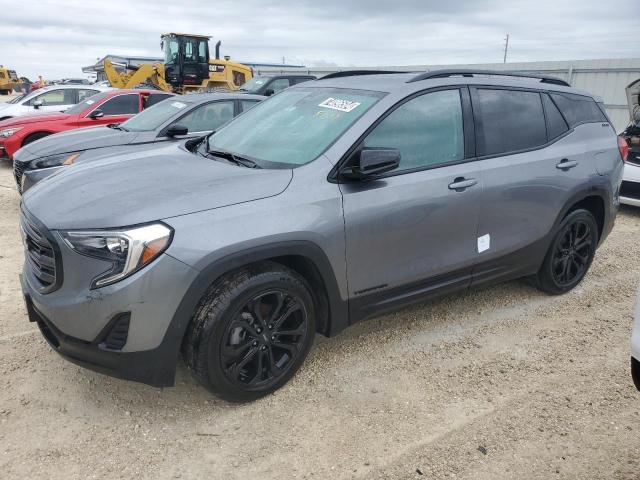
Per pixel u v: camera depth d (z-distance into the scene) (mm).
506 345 3904
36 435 2848
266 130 3795
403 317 4305
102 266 2668
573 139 4527
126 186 3086
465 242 3822
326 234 3123
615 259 5891
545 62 16828
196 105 7406
